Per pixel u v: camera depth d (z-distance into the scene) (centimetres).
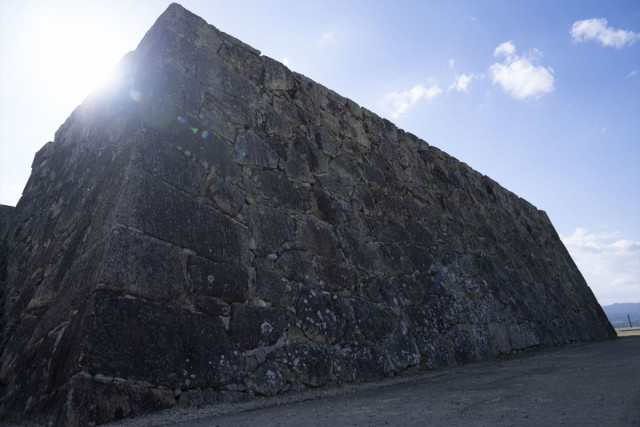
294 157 491
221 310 328
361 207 555
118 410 240
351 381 384
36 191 616
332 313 412
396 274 532
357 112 648
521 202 1020
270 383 326
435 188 740
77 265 326
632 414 169
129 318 271
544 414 182
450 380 357
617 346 595
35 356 307
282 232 420
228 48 476
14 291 494
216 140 411
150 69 388
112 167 379
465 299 619
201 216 355
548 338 744
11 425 257
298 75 563
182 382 277
